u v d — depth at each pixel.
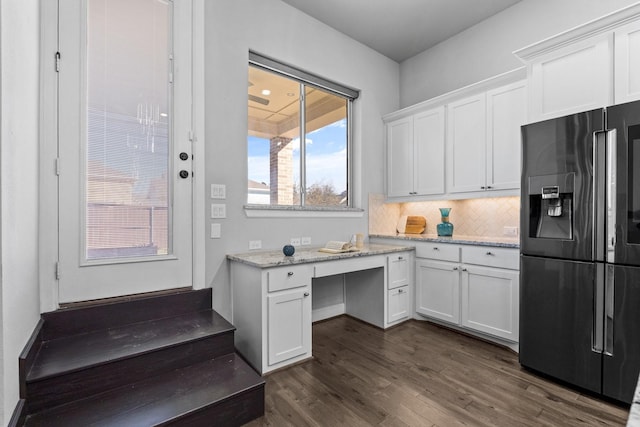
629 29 1.78
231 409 1.60
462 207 3.42
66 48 1.92
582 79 1.95
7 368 1.16
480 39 3.24
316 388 1.96
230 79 2.58
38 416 1.40
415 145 3.49
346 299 3.43
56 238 1.88
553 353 2.01
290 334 2.27
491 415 1.69
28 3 1.51
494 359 2.35
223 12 2.55
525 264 2.16
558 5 2.71
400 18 3.17
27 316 1.50
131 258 2.13
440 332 2.90
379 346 2.60
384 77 3.85
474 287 2.70
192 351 1.89
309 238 3.11
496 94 2.79
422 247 3.14
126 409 1.47
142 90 2.19
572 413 1.70
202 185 2.43
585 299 1.86
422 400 1.83
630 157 1.71
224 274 2.54
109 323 2.02
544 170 2.05
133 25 2.16
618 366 1.74
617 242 1.75
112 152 2.07
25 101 1.45
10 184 1.20
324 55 3.23
